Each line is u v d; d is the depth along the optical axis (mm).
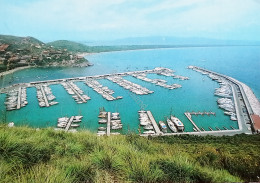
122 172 5680
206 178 6191
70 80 121312
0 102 76000
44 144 7129
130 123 61562
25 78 125250
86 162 5777
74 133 11180
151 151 10352
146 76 138625
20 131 9008
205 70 156625
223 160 11289
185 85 111312
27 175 4688
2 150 5598
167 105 78125
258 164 10648
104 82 119062
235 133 54594
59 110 71875
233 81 117688
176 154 8883
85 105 77812
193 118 65875
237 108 73188
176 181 5836
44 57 187375
